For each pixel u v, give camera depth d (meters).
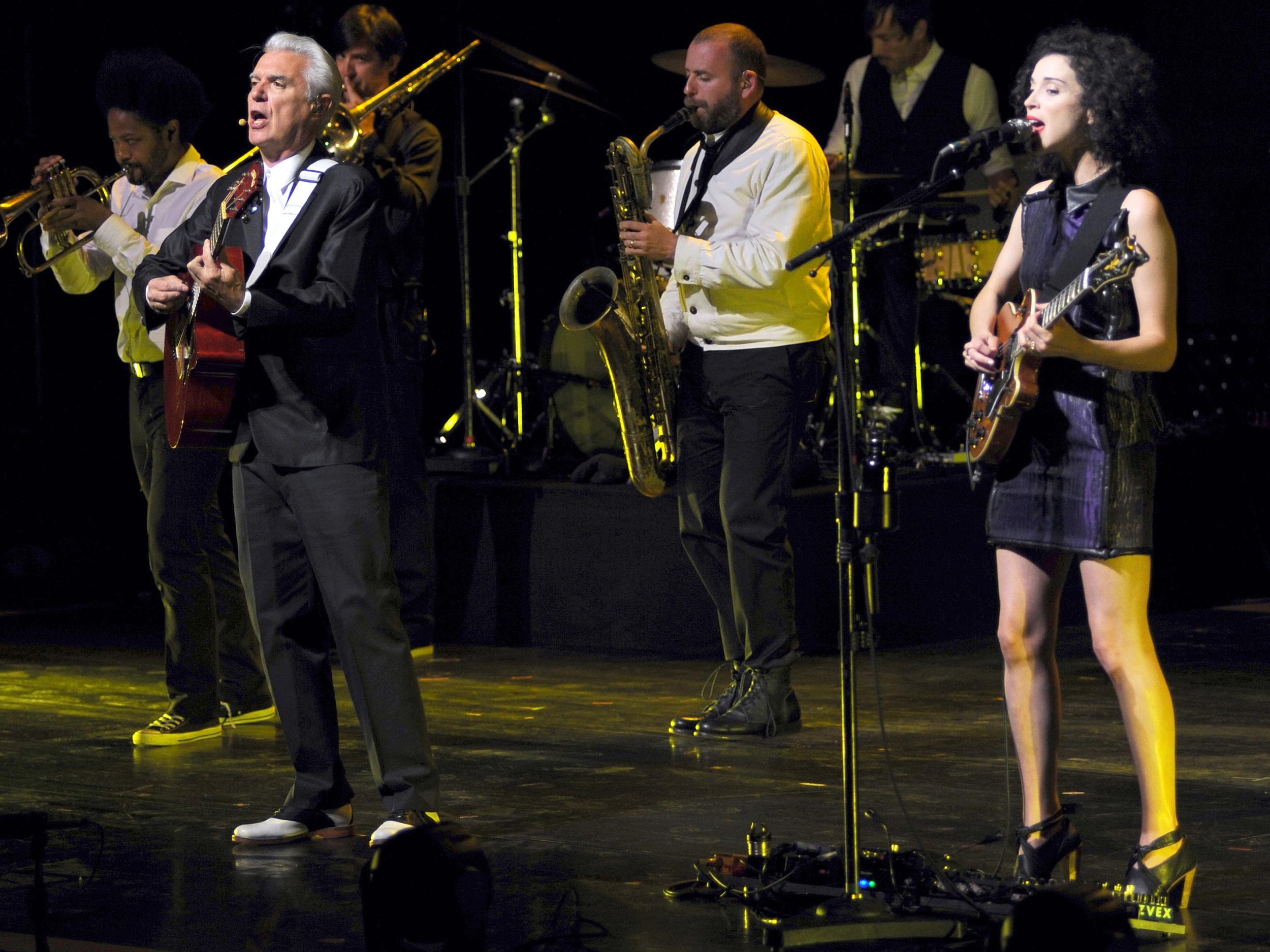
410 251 16.78
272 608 10.54
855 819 8.82
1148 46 25.48
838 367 8.82
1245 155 25.14
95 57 23.72
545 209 25.62
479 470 18.84
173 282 10.17
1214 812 10.98
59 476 23.17
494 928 8.84
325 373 10.05
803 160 13.29
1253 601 20.00
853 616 8.80
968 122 19.94
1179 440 21.44
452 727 13.99
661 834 10.66
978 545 18.08
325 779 10.70
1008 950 6.66
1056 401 9.08
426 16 24.39
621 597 17.45
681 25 25.52
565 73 19.80
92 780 12.27
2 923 9.02
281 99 10.05
